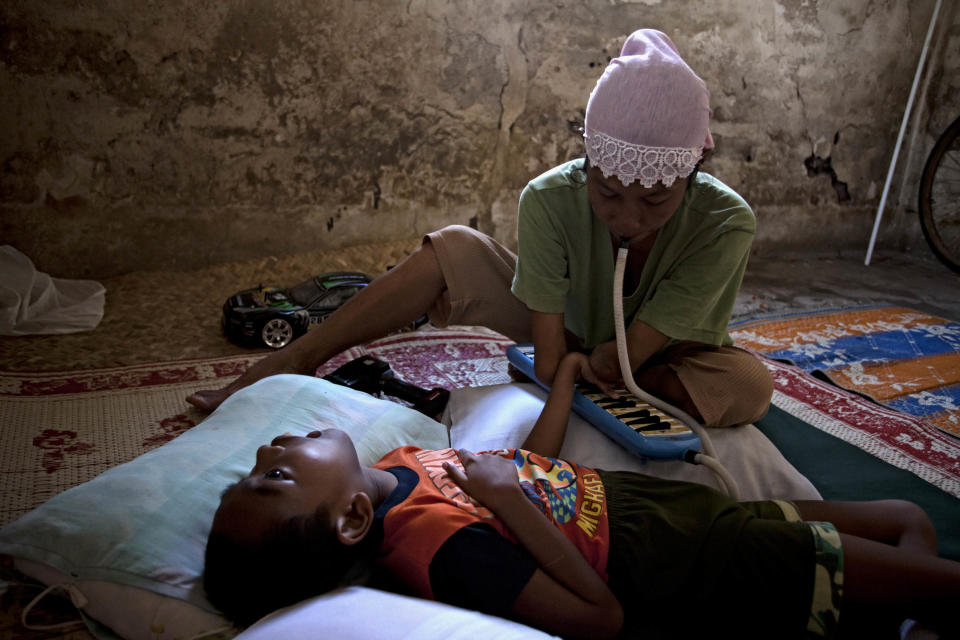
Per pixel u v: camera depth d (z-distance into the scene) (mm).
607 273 1662
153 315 2750
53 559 1054
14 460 1674
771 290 3691
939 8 4238
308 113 3205
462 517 1090
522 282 1646
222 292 3033
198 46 2943
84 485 1177
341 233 3447
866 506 1334
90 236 3010
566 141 3764
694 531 1164
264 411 1460
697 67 3877
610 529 1181
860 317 3242
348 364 1966
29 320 2533
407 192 3525
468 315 1970
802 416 2160
